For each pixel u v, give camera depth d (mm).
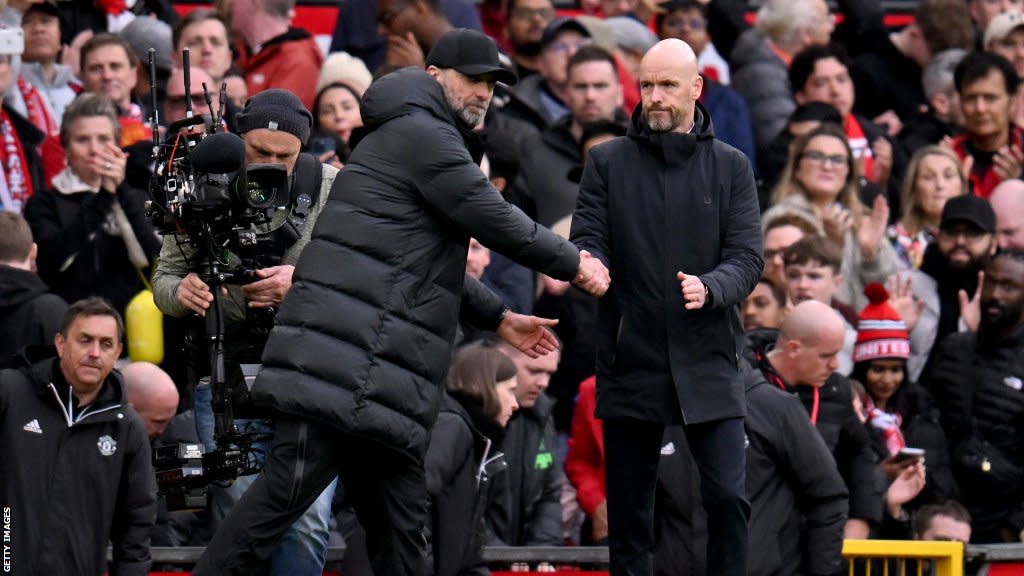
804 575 27234
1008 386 33312
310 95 37344
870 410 32188
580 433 30547
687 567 26719
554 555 27422
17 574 24922
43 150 33531
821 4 41500
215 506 27781
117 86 33500
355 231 21266
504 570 27406
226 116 31859
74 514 25172
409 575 22266
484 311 23328
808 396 29047
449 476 26094
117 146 31109
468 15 37812
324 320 21000
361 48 37062
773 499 27031
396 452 21594
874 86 42188
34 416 25156
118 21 37250
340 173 21656
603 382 23312
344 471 22266
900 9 45438
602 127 34625
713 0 41375
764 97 40188
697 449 23172
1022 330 33562
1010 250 36062
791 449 26953
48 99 34625
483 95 22016
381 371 21094
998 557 28703
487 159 34250
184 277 23219
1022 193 37188
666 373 22953
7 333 28641
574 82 35156
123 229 30859
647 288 22969
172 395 28031
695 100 23359
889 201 39812
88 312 25172
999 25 42188
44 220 30938
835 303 34281
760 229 23203
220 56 35438
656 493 27047
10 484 25031
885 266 35469
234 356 23312
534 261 21672
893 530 31219
